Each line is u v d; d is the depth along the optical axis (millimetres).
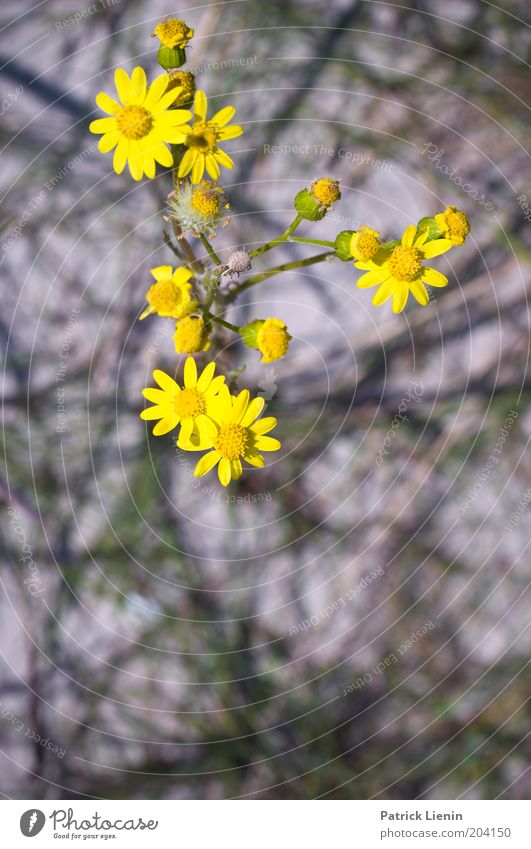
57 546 522
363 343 531
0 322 515
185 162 397
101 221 516
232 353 517
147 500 520
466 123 534
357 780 537
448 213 396
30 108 515
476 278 536
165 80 392
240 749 532
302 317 527
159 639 529
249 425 396
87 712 527
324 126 524
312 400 530
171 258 515
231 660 533
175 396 394
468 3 530
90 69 518
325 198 392
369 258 394
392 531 542
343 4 524
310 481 537
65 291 517
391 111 530
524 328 537
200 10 519
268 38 520
